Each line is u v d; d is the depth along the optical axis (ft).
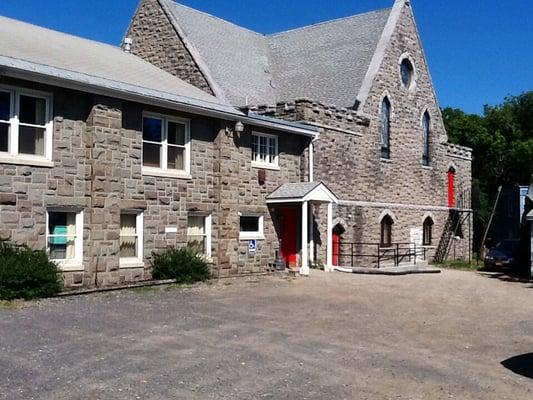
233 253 69.05
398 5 105.60
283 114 81.51
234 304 49.32
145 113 60.59
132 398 24.64
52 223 52.85
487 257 98.58
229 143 68.64
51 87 52.06
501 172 174.70
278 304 50.65
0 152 49.24
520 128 188.85
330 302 53.21
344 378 29.17
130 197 58.34
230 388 26.68
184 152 65.00
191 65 85.66
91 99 54.54
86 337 34.53
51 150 52.13
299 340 37.14
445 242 117.19
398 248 101.86
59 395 24.49
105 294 51.03
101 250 54.95
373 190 95.35
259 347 34.60
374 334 40.37
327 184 84.17
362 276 76.07
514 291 68.95
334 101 94.48
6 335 33.91
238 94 87.45
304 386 27.53
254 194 72.79
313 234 81.15
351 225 89.86
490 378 30.37
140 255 59.52
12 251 47.67
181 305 47.24
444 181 117.60
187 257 61.46
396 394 26.96
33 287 47.06
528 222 92.73
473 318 48.73
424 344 37.99
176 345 33.94
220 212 67.51
